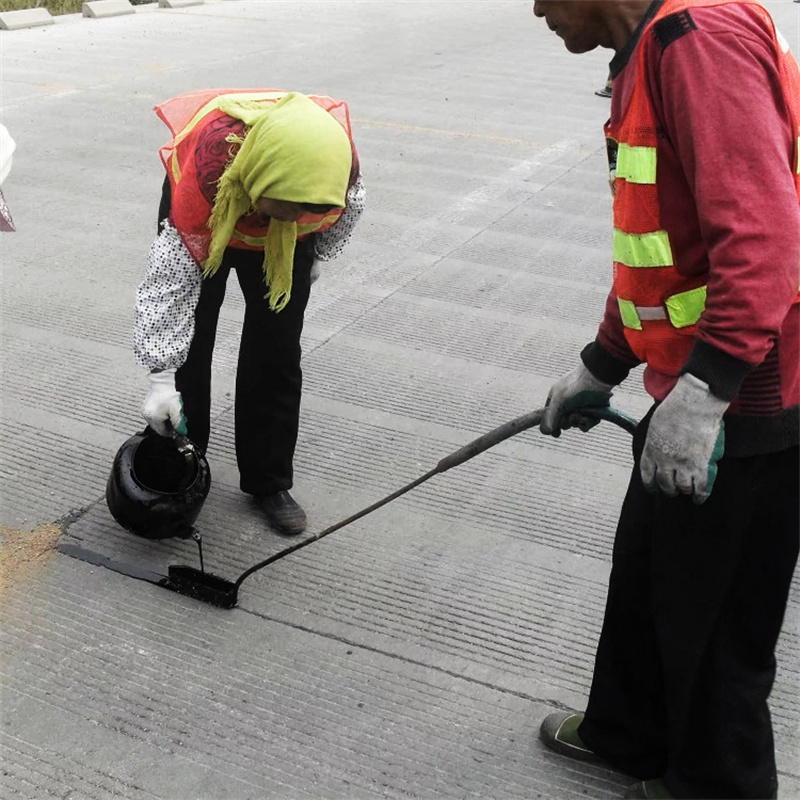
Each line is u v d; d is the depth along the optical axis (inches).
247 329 119.6
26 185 254.7
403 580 120.1
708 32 63.7
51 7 550.6
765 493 74.4
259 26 515.5
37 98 343.3
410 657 108.3
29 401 154.7
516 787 92.7
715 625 78.2
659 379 77.1
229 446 146.2
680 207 68.6
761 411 71.7
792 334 70.8
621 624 85.0
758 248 62.6
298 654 108.1
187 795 90.6
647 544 81.4
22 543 123.6
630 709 87.6
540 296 199.5
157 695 101.8
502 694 103.8
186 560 122.0
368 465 142.6
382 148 297.3
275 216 101.0
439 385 164.6
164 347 107.7
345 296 196.4
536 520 132.0
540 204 253.6
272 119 97.0
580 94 379.2
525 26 542.0
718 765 81.5
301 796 91.0
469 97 367.9
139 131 307.6
